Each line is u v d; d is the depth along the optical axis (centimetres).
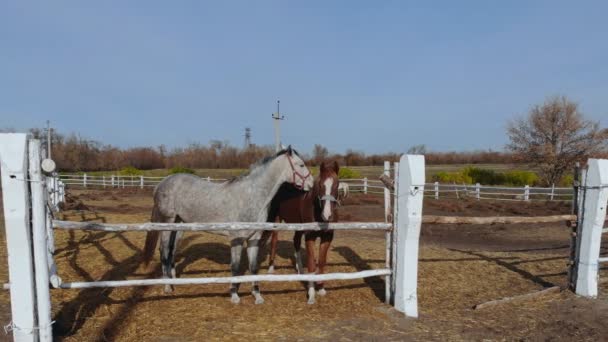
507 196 2134
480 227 1268
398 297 473
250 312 460
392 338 403
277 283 576
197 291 529
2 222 941
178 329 407
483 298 535
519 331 428
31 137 341
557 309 492
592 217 528
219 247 799
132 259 686
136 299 492
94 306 464
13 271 333
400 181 468
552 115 2353
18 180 326
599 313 478
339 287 562
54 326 400
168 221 544
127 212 1466
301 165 518
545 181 2422
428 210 1700
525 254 815
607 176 520
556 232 1170
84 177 2834
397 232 475
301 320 439
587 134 2317
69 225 382
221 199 501
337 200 479
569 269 560
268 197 510
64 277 577
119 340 379
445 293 553
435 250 838
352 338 399
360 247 836
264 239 629
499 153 5884
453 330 427
